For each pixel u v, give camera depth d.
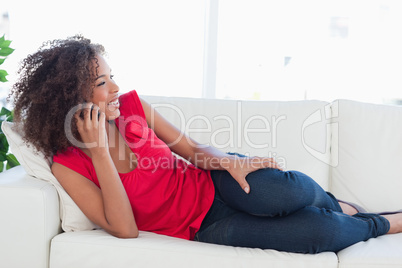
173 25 2.69
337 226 1.43
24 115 1.52
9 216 1.40
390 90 2.77
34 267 1.41
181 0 2.67
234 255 1.40
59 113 1.45
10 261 1.42
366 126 1.96
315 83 2.78
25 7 2.63
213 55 2.67
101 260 1.41
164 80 2.73
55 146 1.50
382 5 2.70
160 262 1.40
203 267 1.39
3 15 2.63
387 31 2.72
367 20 2.71
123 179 1.52
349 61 2.75
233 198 1.51
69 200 1.48
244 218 1.48
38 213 1.40
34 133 1.48
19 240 1.41
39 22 2.63
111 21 2.66
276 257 1.39
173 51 2.71
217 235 1.50
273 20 2.72
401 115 1.98
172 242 1.44
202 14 2.69
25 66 1.53
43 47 1.62
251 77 2.77
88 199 1.45
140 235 1.50
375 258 1.39
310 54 2.75
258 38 2.73
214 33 2.65
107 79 1.53
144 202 1.53
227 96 2.79
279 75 2.77
